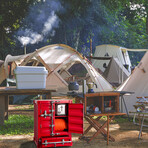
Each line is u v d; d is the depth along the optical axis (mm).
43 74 6711
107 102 5363
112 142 5012
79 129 4684
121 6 33625
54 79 11438
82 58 12172
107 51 22859
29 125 6703
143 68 7699
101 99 5145
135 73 7875
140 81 7688
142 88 7594
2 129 6320
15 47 26938
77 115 4719
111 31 31703
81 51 29250
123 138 5324
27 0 26875
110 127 6469
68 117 4805
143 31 37812
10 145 4875
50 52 12492
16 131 6023
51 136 4797
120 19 35812
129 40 34875
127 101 7789
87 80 13406
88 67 12016
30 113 9047
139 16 37406
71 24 28500
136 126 6582
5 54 25734
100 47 23438
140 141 5062
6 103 7629
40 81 6723
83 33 30516
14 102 11875
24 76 6590
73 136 5605
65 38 28578
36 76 6672
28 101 12273
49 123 4742
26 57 11461
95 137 5422
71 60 11750
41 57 11969
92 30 30547
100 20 30562
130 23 38344
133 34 35125
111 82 16297
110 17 31625
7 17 25891
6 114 7617
